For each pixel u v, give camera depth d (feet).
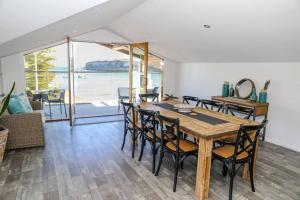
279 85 12.50
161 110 10.61
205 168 7.29
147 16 12.42
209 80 17.61
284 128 12.44
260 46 11.25
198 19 10.68
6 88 16.39
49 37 12.67
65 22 9.55
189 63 19.79
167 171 9.36
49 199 7.27
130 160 10.32
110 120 17.54
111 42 17.98
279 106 12.59
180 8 10.30
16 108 11.59
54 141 12.60
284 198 7.64
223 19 9.89
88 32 16.87
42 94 17.28
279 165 10.08
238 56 13.73
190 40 13.80
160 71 21.57
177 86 21.76
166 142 8.92
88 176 8.78
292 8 7.64
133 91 20.16
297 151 11.80
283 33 9.31
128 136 13.74
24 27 8.52
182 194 7.76
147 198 7.48
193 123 8.39
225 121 8.75
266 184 8.48
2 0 8.14
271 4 7.86
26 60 20.03
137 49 19.02
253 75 13.96
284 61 12.08
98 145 12.14
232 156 7.48
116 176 8.84
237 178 8.95
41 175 8.75
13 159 10.12
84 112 20.31
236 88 14.74
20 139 11.24
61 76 24.32
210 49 14.17
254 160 8.29
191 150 8.23
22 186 7.96
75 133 14.14
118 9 10.77
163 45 16.87
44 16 8.49
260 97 12.88
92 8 8.68
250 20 9.24
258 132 7.64
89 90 27.12
